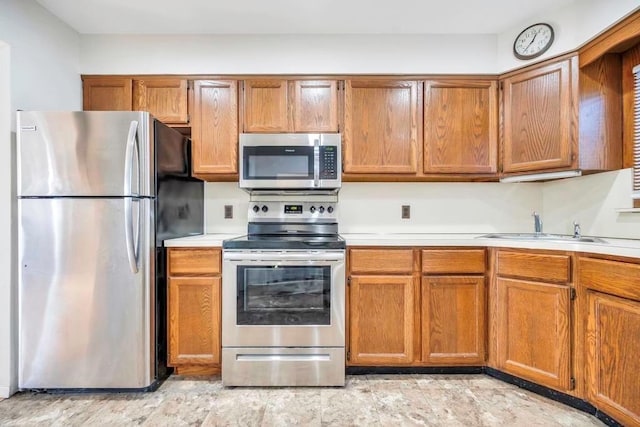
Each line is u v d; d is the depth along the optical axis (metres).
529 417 1.70
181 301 2.08
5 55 1.89
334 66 2.37
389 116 2.38
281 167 2.31
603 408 1.60
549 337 1.82
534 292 1.88
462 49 2.36
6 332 1.91
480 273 2.10
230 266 2.02
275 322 2.02
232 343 2.01
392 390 1.97
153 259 1.98
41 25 2.07
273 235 2.54
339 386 2.01
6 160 1.91
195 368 2.14
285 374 2.01
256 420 1.69
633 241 1.81
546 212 2.59
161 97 2.39
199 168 2.38
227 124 2.38
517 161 2.27
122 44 2.38
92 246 1.89
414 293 2.10
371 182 2.67
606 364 1.58
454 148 2.36
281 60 2.37
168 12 2.13
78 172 1.88
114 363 1.92
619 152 1.99
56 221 1.88
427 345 2.09
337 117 2.37
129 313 1.91
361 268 2.10
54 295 1.90
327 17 2.19
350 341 2.09
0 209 1.91
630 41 1.79
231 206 2.68
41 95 2.08
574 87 2.03
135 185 1.90
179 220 2.31
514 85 2.28
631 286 1.46
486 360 2.10
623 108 1.97
